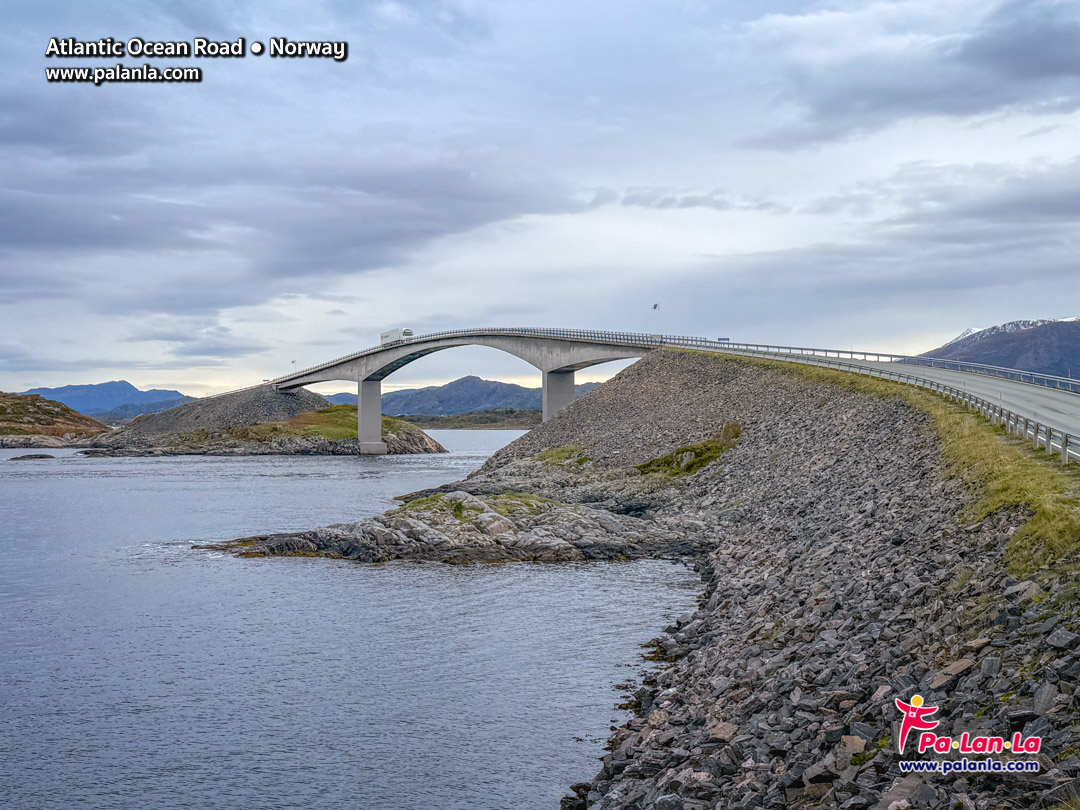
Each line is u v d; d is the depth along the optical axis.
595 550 55.00
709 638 31.41
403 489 112.38
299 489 112.62
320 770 22.83
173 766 23.17
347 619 38.94
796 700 18.20
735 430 81.81
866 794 12.82
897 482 41.38
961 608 18.88
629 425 101.62
